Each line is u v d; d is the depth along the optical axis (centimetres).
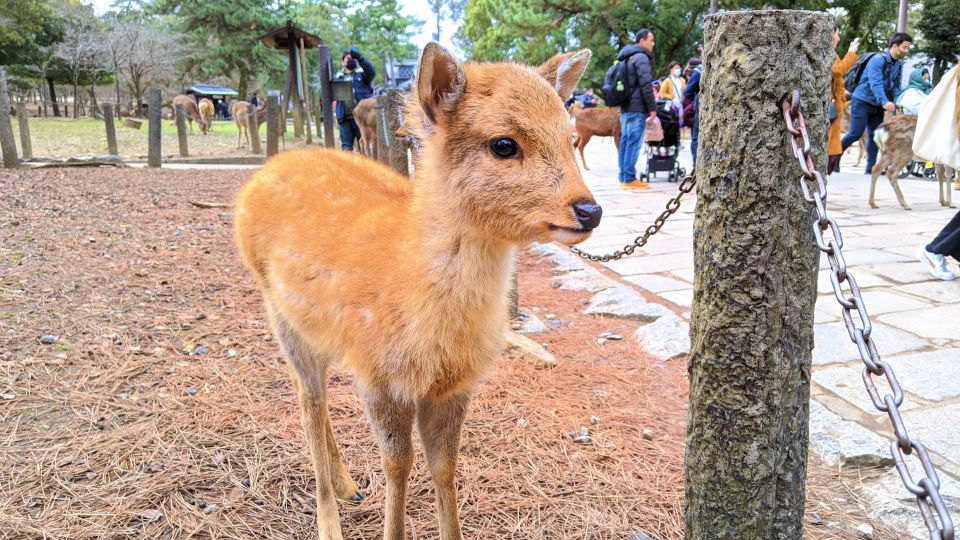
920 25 3111
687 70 1391
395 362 238
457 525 269
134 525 287
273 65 4138
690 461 214
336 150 363
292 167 321
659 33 3234
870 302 546
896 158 939
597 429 371
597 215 214
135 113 3650
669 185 1248
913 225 831
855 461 329
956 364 423
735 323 193
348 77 1494
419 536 288
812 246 193
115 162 1488
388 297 237
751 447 198
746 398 195
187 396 392
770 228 186
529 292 623
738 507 204
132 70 3812
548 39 3175
